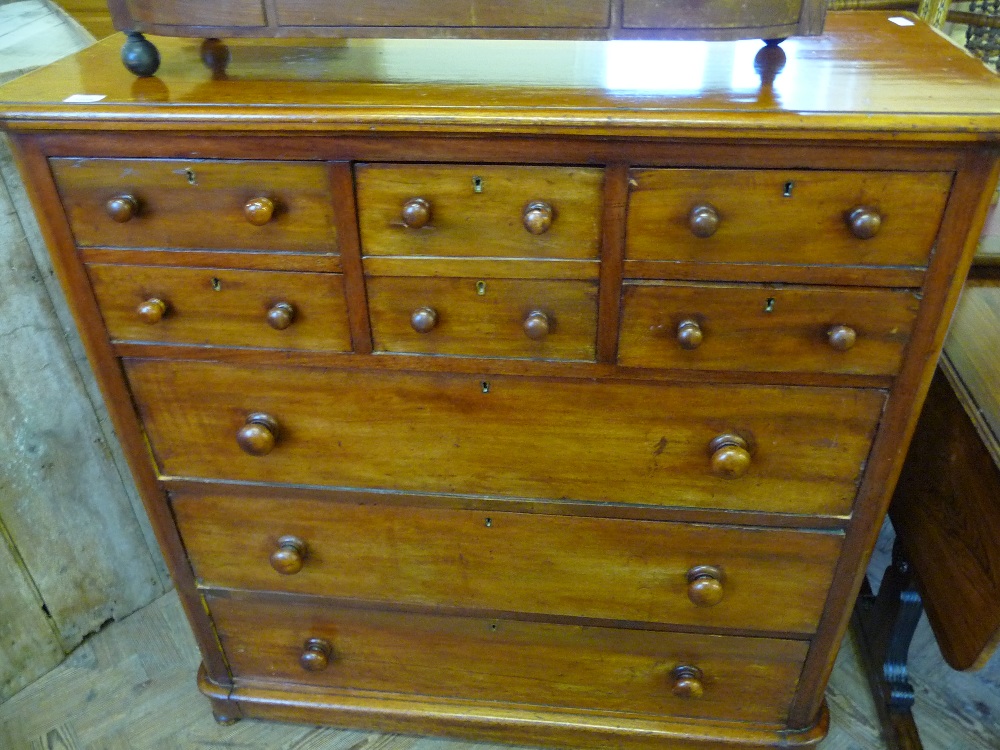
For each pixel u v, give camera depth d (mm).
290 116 894
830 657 1271
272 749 1499
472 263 982
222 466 1213
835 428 1051
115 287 1061
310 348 1077
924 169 865
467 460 1153
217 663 1468
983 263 1496
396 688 1457
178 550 1316
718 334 994
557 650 1346
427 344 1055
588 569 1235
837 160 870
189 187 972
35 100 941
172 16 976
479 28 945
